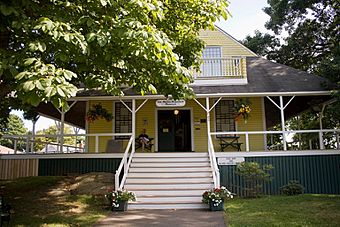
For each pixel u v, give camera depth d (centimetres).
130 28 552
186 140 1717
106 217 877
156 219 848
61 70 470
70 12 610
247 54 1920
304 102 1694
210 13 871
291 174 1351
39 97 436
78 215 890
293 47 2627
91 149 1662
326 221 749
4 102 994
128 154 1395
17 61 525
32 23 525
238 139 1645
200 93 1452
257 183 1321
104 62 671
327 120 2386
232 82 1570
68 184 1223
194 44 991
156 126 1691
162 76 720
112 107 1697
